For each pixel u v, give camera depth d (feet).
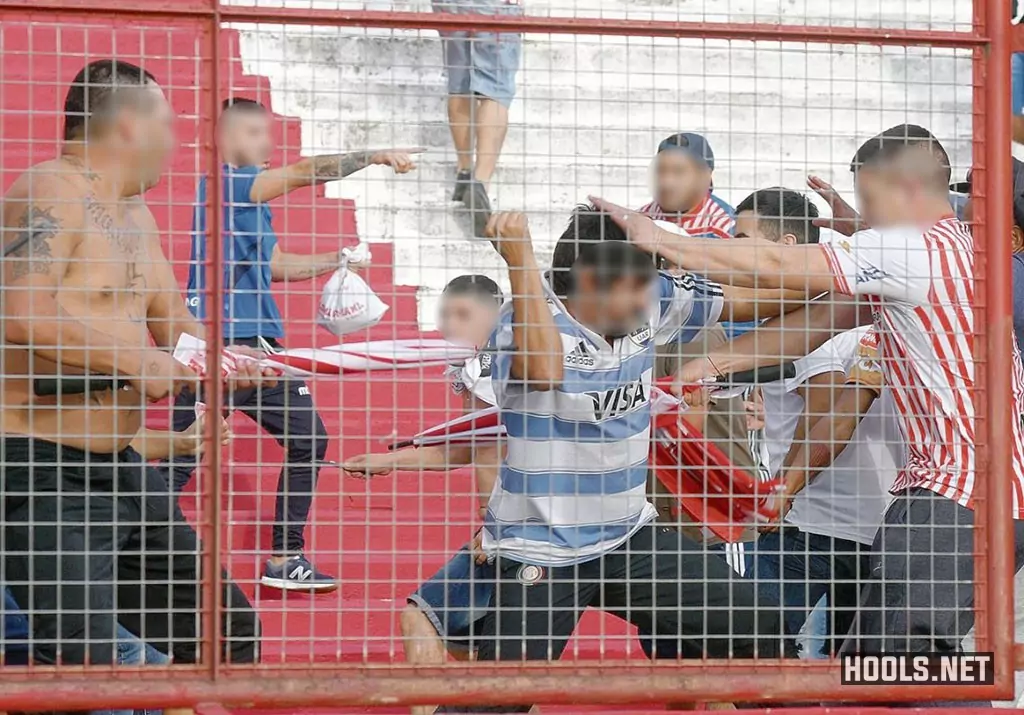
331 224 51.01
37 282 28.53
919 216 30.78
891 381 31.35
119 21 26.35
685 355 33.27
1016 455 32.04
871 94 52.75
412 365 31.83
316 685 25.18
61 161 29.89
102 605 30.40
